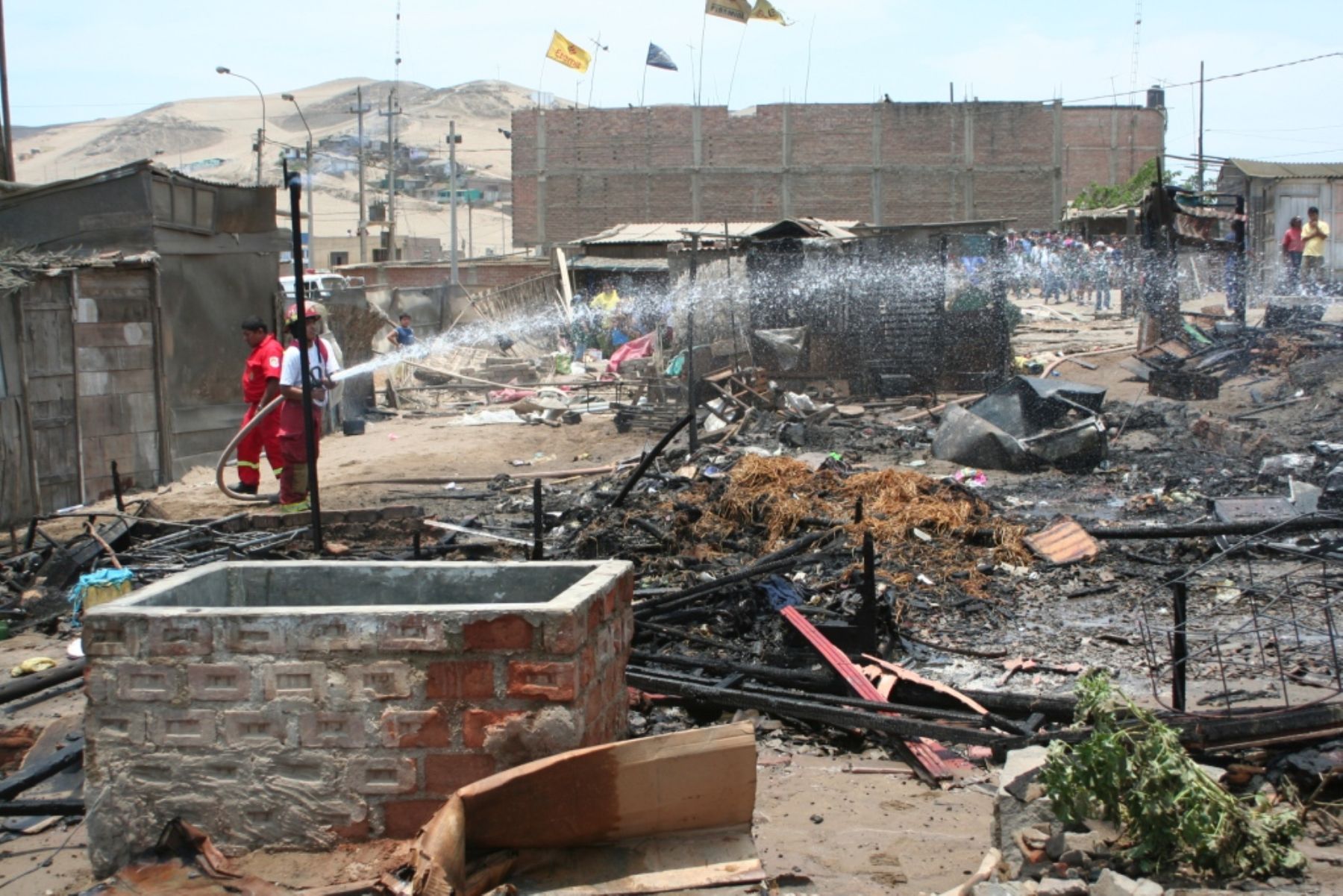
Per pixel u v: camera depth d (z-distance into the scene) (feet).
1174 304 59.41
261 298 51.26
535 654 11.84
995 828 13.50
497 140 403.95
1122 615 24.82
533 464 45.73
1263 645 21.97
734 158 143.54
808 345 58.49
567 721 11.84
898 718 17.54
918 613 24.98
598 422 54.39
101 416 42.93
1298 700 18.80
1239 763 14.82
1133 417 46.60
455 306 97.40
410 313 93.61
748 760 12.07
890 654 22.26
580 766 11.66
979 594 26.12
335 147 291.38
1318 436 41.42
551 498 37.99
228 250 49.21
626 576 14.07
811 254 57.98
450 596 14.75
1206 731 14.74
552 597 14.51
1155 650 22.33
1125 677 21.03
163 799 12.16
